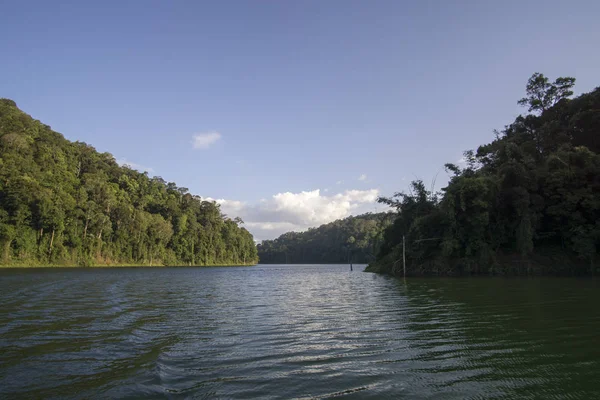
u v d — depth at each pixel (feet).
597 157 132.67
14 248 209.46
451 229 143.84
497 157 162.50
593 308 51.75
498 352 30.37
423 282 112.57
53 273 157.48
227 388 23.00
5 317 49.11
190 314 52.49
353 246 526.57
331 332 39.17
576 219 128.88
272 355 30.40
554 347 31.53
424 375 25.21
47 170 244.83
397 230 183.83
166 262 335.88
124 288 96.12
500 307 54.60
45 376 25.49
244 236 504.02
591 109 158.40
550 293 71.72
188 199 419.33
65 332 39.70
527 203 132.46
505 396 21.54
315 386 23.29
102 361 28.96
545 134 173.17
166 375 25.57
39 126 292.61
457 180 163.22
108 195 277.03
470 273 137.08
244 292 88.48
